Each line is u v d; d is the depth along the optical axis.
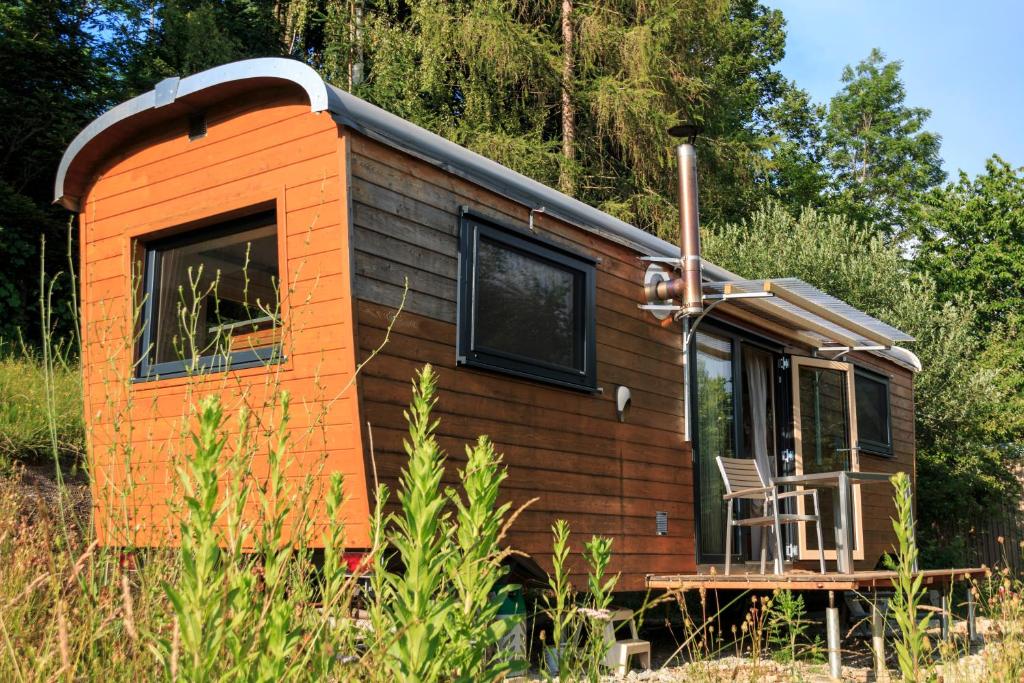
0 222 10.97
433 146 5.33
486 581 1.71
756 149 21.66
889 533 10.63
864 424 10.46
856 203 28.20
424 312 5.12
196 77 5.29
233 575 1.56
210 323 5.48
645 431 6.97
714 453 8.04
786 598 5.50
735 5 26.78
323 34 17.81
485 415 5.46
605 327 6.68
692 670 4.30
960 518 15.32
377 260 4.89
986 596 7.57
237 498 1.78
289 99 5.12
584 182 16.98
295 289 4.57
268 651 1.55
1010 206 26.14
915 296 15.94
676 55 17.53
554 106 17.06
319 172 4.92
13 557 3.02
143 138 5.80
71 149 5.88
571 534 6.04
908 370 11.97
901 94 35.66
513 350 5.76
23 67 12.06
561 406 6.13
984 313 25.62
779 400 9.27
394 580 1.56
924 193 29.75
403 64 16.11
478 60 15.70
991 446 15.95
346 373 4.67
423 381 1.77
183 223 5.51
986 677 4.08
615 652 5.79
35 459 7.39
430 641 1.50
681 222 7.21
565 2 16.88
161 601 2.19
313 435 4.73
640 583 6.65
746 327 8.62
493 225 5.69
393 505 4.72
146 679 2.10
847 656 6.96
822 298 8.24
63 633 1.82
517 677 3.07
